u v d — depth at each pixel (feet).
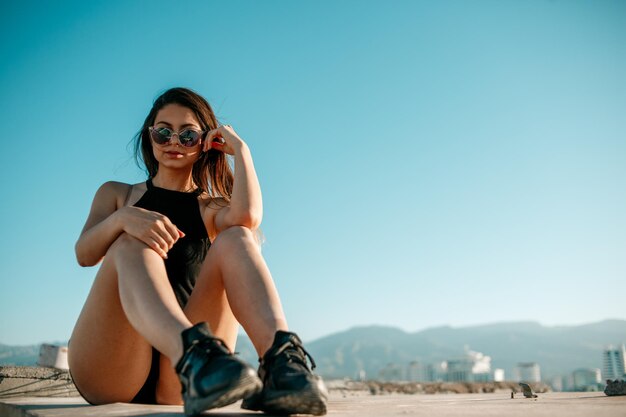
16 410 7.39
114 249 6.83
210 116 8.91
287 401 5.52
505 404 8.64
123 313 7.02
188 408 5.37
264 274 6.79
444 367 469.16
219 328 7.40
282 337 6.03
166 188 8.54
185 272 7.84
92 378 7.46
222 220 8.04
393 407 7.75
